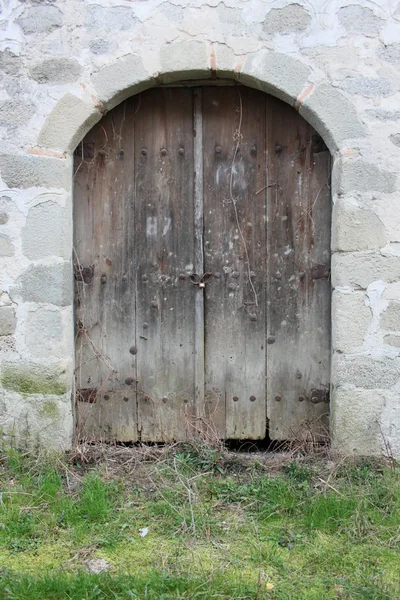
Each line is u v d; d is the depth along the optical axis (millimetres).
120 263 3473
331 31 3111
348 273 3146
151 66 3166
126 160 3436
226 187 3422
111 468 3199
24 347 3264
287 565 2371
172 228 3451
